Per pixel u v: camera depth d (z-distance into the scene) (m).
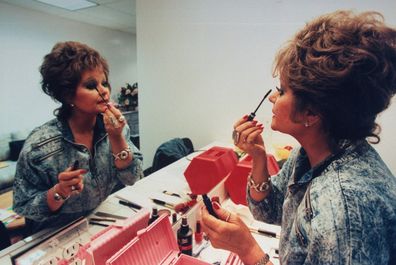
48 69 0.83
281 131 0.58
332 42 0.44
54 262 0.64
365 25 0.44
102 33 5.46
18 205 0.84
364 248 0.40
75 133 0.96
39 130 0.90
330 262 0.41
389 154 1.87
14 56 3.97
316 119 0.51
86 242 0.71
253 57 2.18
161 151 1.89
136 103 5.77
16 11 3.89
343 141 0.52
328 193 0.45
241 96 2.29
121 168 0.97
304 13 1.95
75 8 3.96
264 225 1.14
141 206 1.07
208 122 2.48
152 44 2.57
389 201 0.43
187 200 1.11
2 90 3.88
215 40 2.29
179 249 0.87
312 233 0.44
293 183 0.59
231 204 1.29
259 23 2.10
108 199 1.12
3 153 3.76
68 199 0.90
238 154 1.46
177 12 2.38
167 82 2.58
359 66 0.42
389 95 0.46
